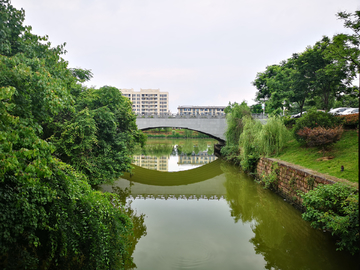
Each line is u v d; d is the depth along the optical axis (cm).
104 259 580
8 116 416
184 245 955
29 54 713
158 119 3716
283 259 858
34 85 554
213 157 4062
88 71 1553
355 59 1555
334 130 1475
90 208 608
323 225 884
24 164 481
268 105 3181
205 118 3738
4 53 645
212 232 1090
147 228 1134
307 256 879
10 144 399
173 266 803
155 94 11181
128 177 2434
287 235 1065
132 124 1853
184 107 11369
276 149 1909
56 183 594
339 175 1153
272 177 1592
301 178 1279
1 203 445
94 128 1188
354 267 790
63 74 822
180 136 8381
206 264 819
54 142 1116
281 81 2934
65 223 542
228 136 2908
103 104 1476
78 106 1312
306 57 2355
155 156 4178
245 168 2238
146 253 887
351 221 752
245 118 2638
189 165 3244
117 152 1505
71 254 563
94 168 1271
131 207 1484
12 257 452
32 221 473
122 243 710
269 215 1313
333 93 2377
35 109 620
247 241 1002
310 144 1545
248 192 1747
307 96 2803
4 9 650
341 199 853
